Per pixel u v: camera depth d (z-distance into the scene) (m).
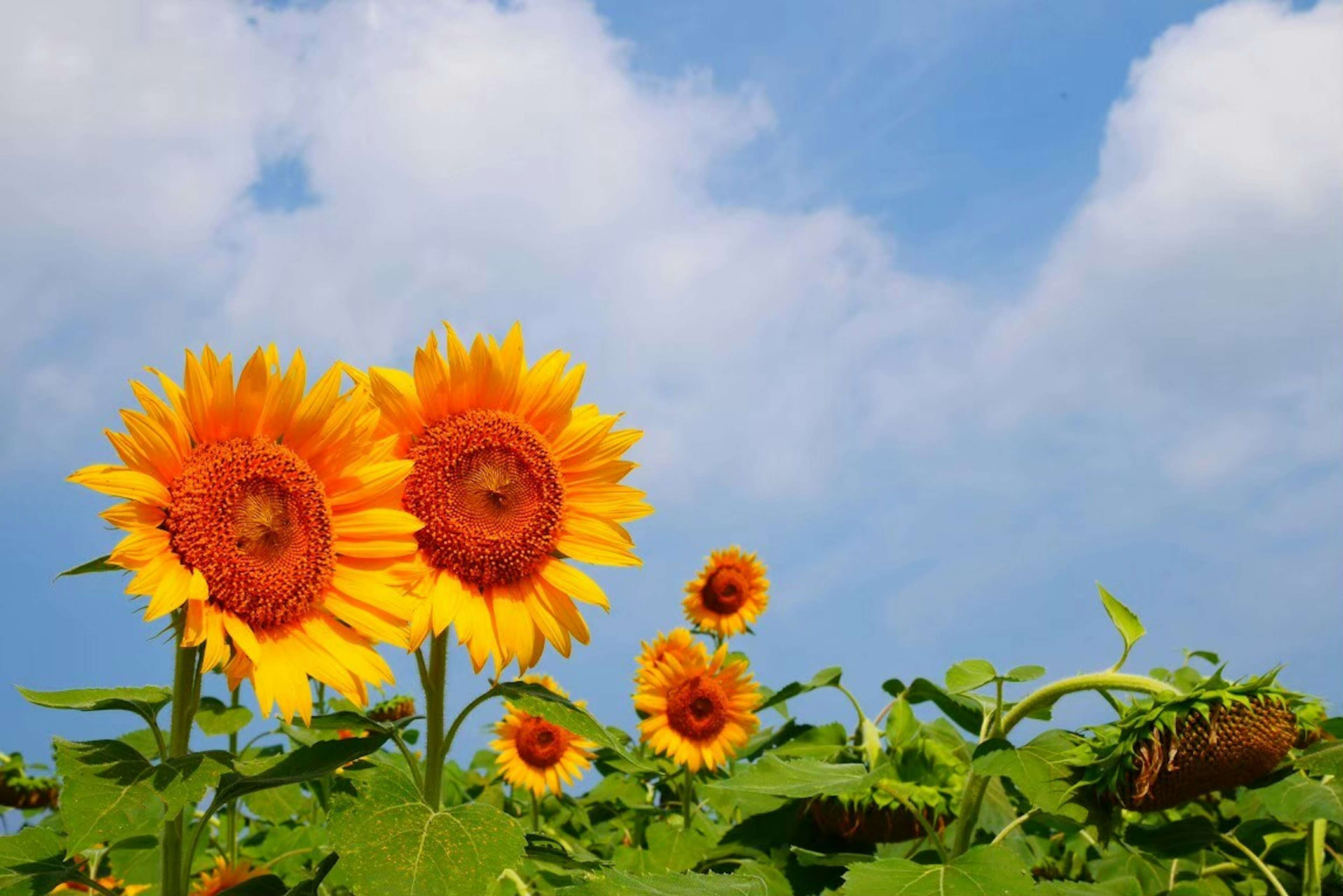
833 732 7.17
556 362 4.47
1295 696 3.95
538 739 8.20
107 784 3.04
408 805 3.46
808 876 5.75
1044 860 6.63
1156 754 3.81
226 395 3.64
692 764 7.69
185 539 3.42
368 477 3.86
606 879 3.70
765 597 10.46
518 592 4.15
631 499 4.46
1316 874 5.16
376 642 3.71
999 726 4.62
